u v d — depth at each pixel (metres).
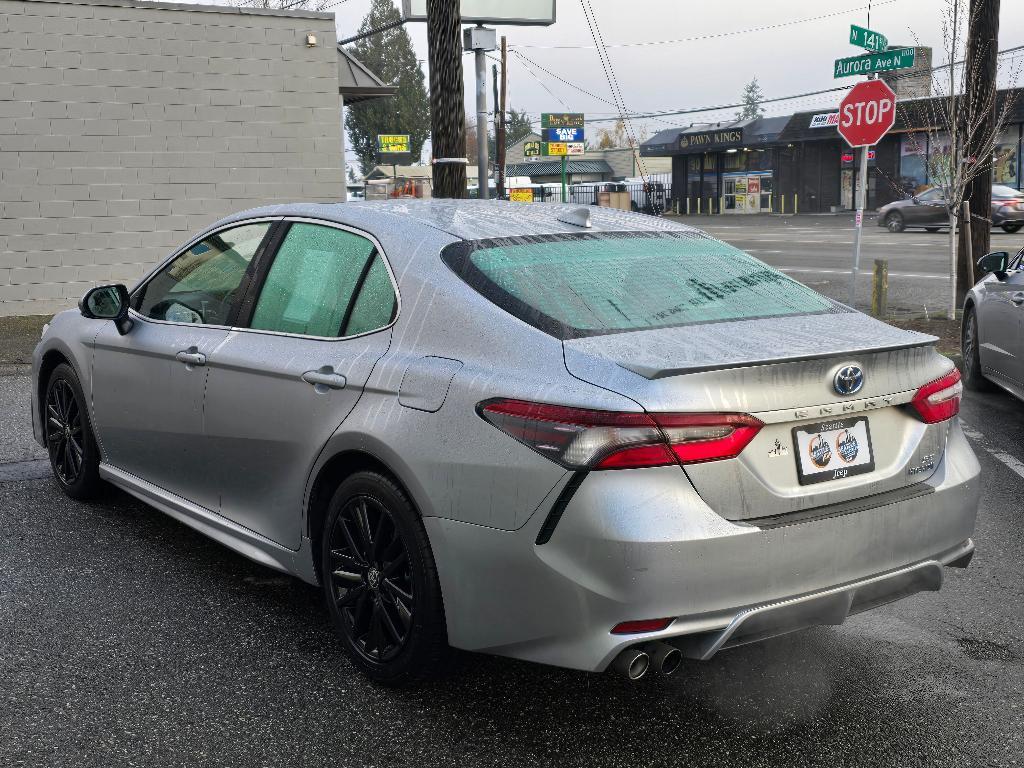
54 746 3.04
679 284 3.52
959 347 10.45
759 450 2.87
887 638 3.87
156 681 3.46
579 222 3.90
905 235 31.78
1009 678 3.53
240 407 3.93
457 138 11.11
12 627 3.89
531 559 2.85
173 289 4.61
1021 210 29.50
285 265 4.03
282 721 3.21
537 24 14.88
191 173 14.12
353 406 3.40
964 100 12.51
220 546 4.81
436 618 3.16
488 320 3.18
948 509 3.22
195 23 13.84
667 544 2.70
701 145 57.47
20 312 13.38
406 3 14.69
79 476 5.32
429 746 3.07
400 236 3.62
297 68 14.55
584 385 2.84
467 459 2.98
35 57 12.99
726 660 3.68
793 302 3.57
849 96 11.11
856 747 3.08
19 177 13.13
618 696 3.39
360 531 3.39
